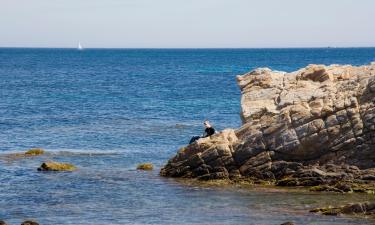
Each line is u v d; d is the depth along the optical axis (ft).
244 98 465.88
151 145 570.05
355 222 308.60
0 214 333.01
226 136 432.66
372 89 410.72
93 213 336.70
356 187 381.60
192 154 433.07
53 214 334.03
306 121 411.54
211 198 370.53
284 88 460.55
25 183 409.90
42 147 555.28
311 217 321.32
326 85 442.50
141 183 412.77
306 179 397.19
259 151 416.26
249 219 320.91
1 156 503.20
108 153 528.22
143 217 328.49
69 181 417.69
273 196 372.79
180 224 313.32
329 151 407.44
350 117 406.21
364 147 401.29
